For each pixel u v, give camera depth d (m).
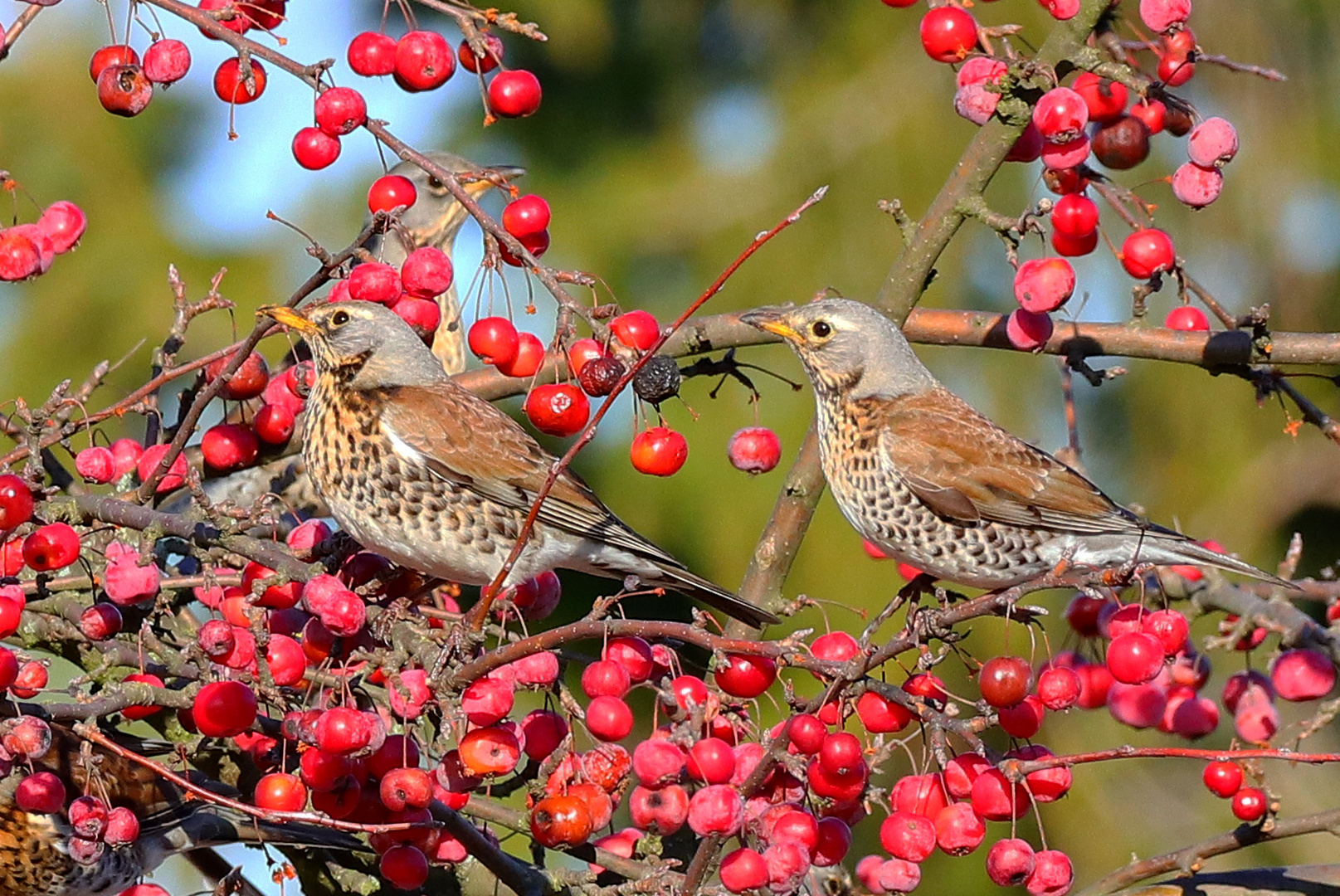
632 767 7.59
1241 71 8.80
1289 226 17.03
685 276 17.27
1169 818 15.84
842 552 15.88
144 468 9.42
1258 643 9.97
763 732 8.22
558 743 7.76
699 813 7.02
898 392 10.69
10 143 17.20
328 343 9.88
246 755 9.05
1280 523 17.16
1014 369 16.62
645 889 7.75
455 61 8.83
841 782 7.48
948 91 17.34
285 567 7.80
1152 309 16.73
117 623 8.05
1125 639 7.60
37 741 7.39
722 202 17.38
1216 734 15.85
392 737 7.53
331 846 8.92
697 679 7.92
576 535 9.88
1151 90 8.98
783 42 18.22
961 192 10.09
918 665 7.34
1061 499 10.56
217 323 16.55
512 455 9.83
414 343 10.10
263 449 10.42
